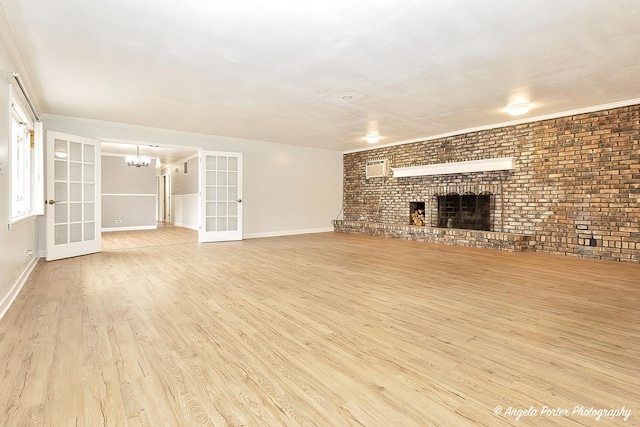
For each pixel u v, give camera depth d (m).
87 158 5.64
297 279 3.92
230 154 7.45
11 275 3.09
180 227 10.90
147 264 4.80
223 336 2.31
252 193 8.08
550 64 3.48
